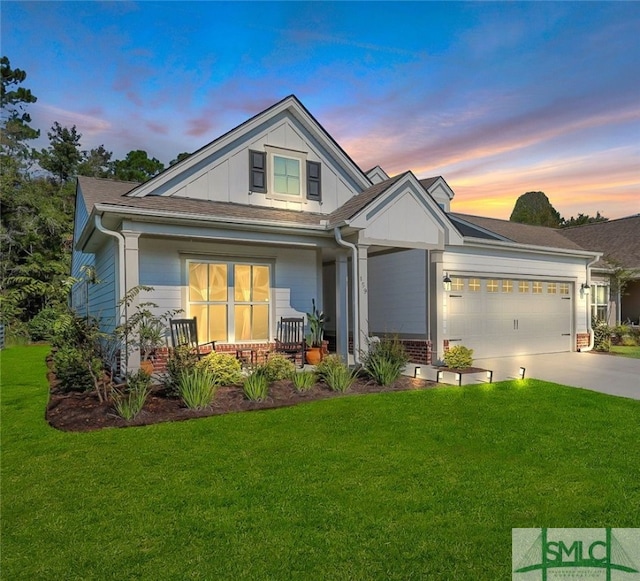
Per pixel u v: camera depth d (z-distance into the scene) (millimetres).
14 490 4020
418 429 5832
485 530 3336
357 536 3246
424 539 3211
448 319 12016
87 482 4184
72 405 6965
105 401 7070
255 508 3664
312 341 10938
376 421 6195
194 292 10164
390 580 2764
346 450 5027
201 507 3684
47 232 25969
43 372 11406
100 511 3625
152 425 6008
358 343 9812
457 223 15586
